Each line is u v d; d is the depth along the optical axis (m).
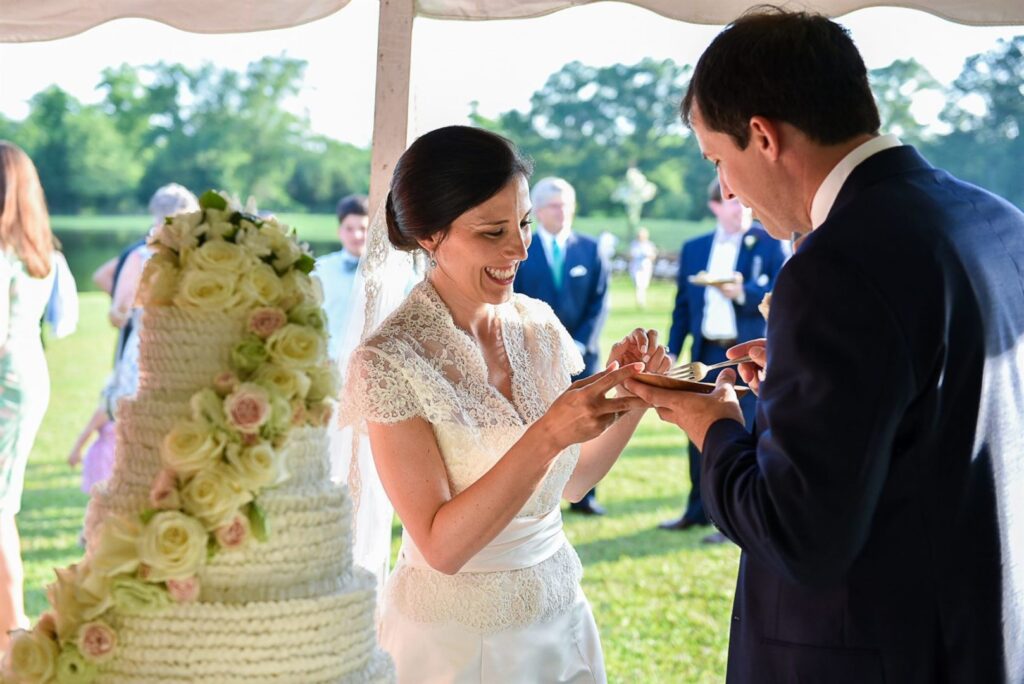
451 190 2.18
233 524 1.68
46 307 4.88
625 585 5.62
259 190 24.58
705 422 1.79
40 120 23.53
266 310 1.76
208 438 1.66
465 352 2.25
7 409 3.96
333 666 1.74
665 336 15.34
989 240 1.68
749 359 2.17
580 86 24.83
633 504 7.50
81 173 23.77
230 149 24.36
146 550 1.62
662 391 1.87
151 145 24.06
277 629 1.69
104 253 21.27
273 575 1.74
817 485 1.51
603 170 25.11
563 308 6.46
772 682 1.76
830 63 1.67
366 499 2.78
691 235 24.89
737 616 1.87
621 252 24.08
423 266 2.73
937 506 1.64
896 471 1.64
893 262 1.57
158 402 1.77
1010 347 1.70
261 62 24.11
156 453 1.76
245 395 1.67
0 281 3.90
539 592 2.30
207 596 1.71
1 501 4.00
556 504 2.41
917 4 3.01
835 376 1.53
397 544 6.30
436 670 2.24
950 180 1.75
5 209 3.95
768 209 1.78
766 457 1.58
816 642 1.70
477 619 2.23
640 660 4.53
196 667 1.68
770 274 6.07
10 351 3.98
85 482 5.38
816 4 3.01
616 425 2.53
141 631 1.69
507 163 2.21
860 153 1.69
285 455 1.72
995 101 20.98
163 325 1.79
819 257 1.58
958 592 1.66
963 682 1.67
